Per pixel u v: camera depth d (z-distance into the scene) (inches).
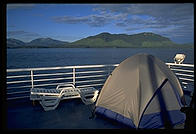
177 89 144.1
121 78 141.8
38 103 177.9
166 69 143.8
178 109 139.4
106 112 144.4
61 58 1601.9
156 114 131.3
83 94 177.3
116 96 140.8
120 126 131.6
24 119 139.7
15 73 684.7
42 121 136.9
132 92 129.8
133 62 141.9
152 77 132.2
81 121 139.3
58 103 165.8
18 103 178.1
